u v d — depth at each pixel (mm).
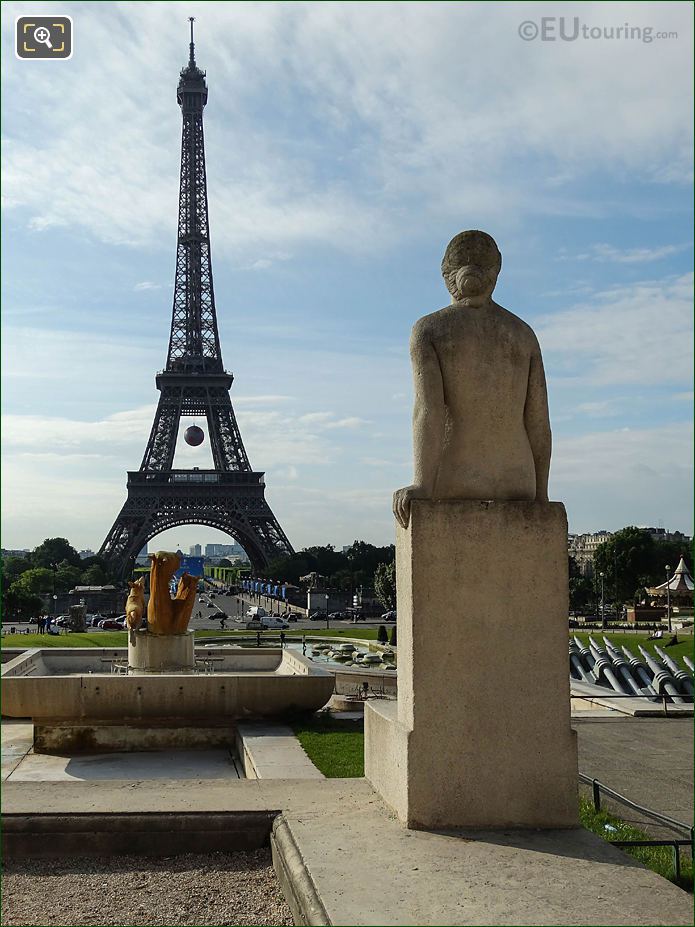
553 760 9562
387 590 127812
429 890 7605
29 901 8828
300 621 123688
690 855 11086
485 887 7684
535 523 9766
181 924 8234
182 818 10219
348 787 11523
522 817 9453
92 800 10836
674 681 30781
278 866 9266
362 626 108062
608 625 101375
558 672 9648
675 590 121438
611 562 139375
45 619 108938
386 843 8867
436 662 9508
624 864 8297
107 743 23250
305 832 9305
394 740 10117
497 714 9531
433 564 9570
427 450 9805
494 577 9648
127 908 8656
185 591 28641
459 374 9992
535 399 10273
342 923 6910
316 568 193625
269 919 8320
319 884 7762
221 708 23531
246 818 10266
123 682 23141
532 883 7789
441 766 9438
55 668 34062
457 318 10109
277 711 23844
